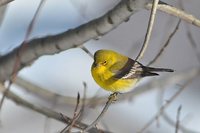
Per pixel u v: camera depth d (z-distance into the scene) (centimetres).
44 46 862
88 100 1127
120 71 1020
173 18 1302
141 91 1310
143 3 754
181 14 772
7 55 931
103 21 793
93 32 809
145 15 2006
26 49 876
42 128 1550
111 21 788
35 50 865
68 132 703
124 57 1045
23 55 886
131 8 765
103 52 1031
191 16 770
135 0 754
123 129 1584
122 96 1286
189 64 1925
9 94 969
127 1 763
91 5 1880
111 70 1020
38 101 1408
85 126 768
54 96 1192
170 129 1560
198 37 1983
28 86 1191
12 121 1548
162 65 1911
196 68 1423
